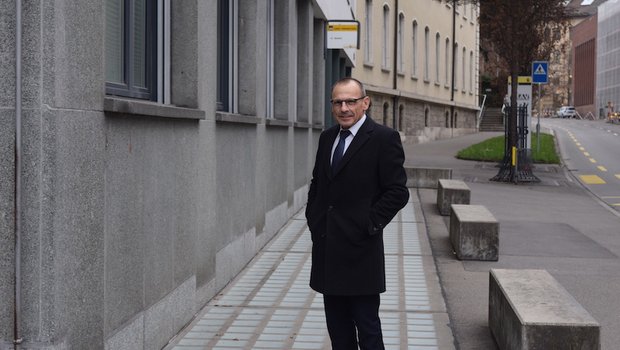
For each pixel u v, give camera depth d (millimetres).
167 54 6320
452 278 8250
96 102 4207
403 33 37406
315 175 4676
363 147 4387
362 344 4539
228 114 7566
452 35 49125
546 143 35812
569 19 29609
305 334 6004
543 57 32844
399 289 7672
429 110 43500
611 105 101438
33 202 3699
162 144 5484
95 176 4215
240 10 9430
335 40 16734
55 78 3707
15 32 3627
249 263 8930
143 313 5109
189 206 6254
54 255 3746
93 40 4156
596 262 9422
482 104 64938
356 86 4410
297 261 9055
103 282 4363
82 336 4082
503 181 20703
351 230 4367
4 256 3732
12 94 3666
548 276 5934
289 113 12531
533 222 13102
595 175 23812
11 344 3750
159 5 6105
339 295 4414
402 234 11406
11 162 3678
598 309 6996
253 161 9141
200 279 6680
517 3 21922
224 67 8844
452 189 13523
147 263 5180
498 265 9086
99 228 4289
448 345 5738
